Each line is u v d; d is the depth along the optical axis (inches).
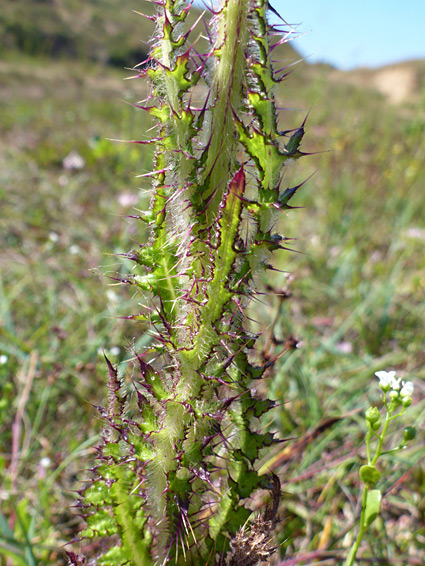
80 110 57.4
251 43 4.5
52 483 9.3
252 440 5.4
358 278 16.9
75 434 10.6
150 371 4.9
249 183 4.8
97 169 27.8
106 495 5.4
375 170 29.4
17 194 22.7
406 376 12.5
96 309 14.4
